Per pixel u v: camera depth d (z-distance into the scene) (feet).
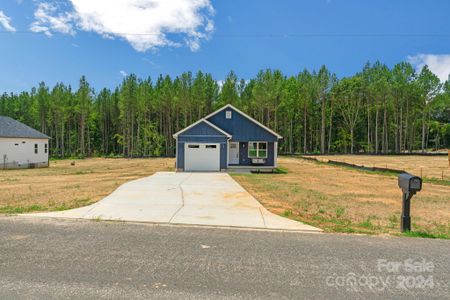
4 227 18.52
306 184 46.01
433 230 20.39
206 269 12.26
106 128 198.90
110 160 127.85
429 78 163.32
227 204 27.04
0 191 34.12
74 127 189.37
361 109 180.86
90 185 39.65
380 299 9.96
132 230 18.22
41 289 10.33
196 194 32.35
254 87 166.40
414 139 191.42
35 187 37.78
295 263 13.07
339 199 32.86
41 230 17.92
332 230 18.99
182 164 67.10
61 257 13.44
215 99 177.37
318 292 10.39
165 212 23.32
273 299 9.83
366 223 21.42
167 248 14.87
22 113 192.85
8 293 10.02
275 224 20.13
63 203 26.48
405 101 168.25
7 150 78.38
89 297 9.78
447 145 209.26
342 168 80.43
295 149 190.60
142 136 176.55
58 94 168.55
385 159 124.26
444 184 50.14
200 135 67.31
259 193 34.76
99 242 15.71
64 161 122.93
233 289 10.50
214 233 17.80
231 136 67.87
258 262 13.12
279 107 174.40
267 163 72.64
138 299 9.70
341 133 180.55
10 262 12.80
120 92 181.16
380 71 171.12
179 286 10.68
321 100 180.14
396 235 17.97
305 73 181.06
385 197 35.22
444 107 175.73
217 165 67.67
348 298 10.00
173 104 167.84
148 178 49.65
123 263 12.81
